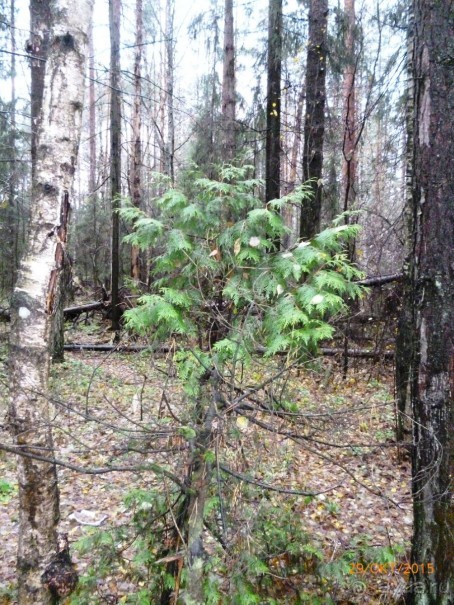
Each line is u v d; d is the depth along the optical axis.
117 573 2.66
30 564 2.39
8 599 2.83
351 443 2.79
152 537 2.24
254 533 2.18
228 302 2.56
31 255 2.43
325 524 3.84
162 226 2.51
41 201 2.44
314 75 8.23
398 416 4.79
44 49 5.68
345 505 4.12
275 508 2.45
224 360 2.29
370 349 7.61
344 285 2.26
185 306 2.35
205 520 2.18
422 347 2.51
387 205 11.73
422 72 2.44
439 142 2.40
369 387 6.53
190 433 2.02
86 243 16.95
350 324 6.87
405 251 4.30
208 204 2.58
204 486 2.01
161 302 2.29
